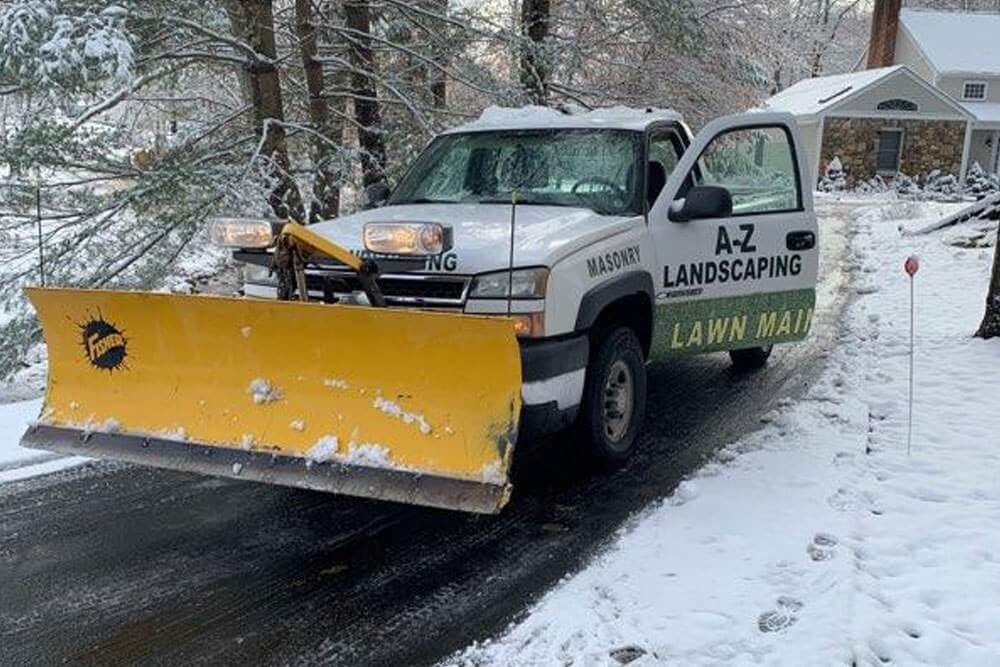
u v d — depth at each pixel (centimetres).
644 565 395
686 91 1345
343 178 931
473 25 1083
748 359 738
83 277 798
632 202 534
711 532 424
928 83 3175
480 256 428
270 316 405
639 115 614
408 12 1046
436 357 383
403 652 338
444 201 575
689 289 557
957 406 608
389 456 390
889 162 3170
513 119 622
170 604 375
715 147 593
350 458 394
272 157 861
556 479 510
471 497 369
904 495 462
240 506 482
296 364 411
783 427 580
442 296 430
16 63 637
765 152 615
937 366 707
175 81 945
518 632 348
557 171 566
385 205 594
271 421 415
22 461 538
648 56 1318
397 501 380
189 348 429
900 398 630
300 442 406
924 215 1920
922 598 361
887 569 387
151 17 768
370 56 1035
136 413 441
